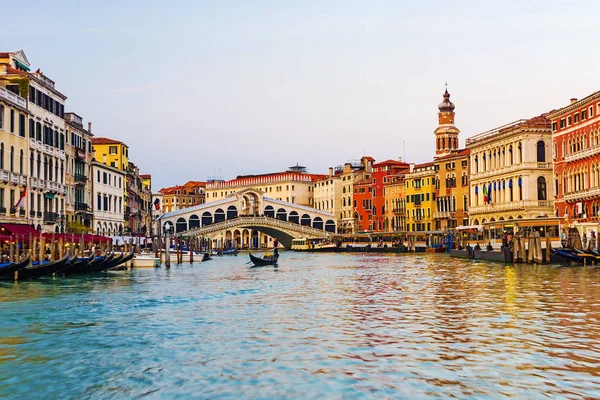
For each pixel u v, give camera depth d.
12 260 38.69
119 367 16.84
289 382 15.29
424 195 110.94
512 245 57.06
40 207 54.31
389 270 53.28
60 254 41.81
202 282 41.62
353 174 136.75
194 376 15.91
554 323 22.22
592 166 64.69
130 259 54.50
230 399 14.20
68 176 63.47
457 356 17.52
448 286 36.06
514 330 21.02
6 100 47.25
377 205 128.12
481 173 89.50
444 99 125.25
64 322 23.64
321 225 134.12
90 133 72.25
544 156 77.56
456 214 101.75
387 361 17.06
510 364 16.62
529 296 29.73
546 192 77.31
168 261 57.56
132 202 99.31
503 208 81.81
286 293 33.91
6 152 47.56
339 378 15.55
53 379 15.85
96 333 21.41
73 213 64.62
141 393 14.69
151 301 29.89
